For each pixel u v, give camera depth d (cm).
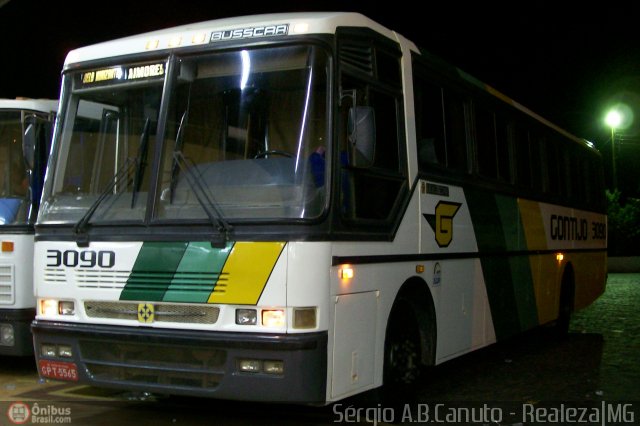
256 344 543
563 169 1249
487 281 881
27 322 797
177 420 677
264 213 557
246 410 718
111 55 655
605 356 1055
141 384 589
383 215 648
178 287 574
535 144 1109
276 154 577
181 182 593
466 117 858
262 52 601
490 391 823
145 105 629
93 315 613
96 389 800
